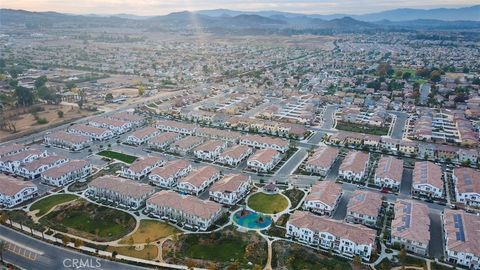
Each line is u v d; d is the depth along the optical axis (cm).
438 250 14162
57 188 19075
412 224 14688
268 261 13525
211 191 17812
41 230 15362
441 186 18188
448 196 18300
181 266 13288
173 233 15175
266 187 18862
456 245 13525
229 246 14400
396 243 14200
